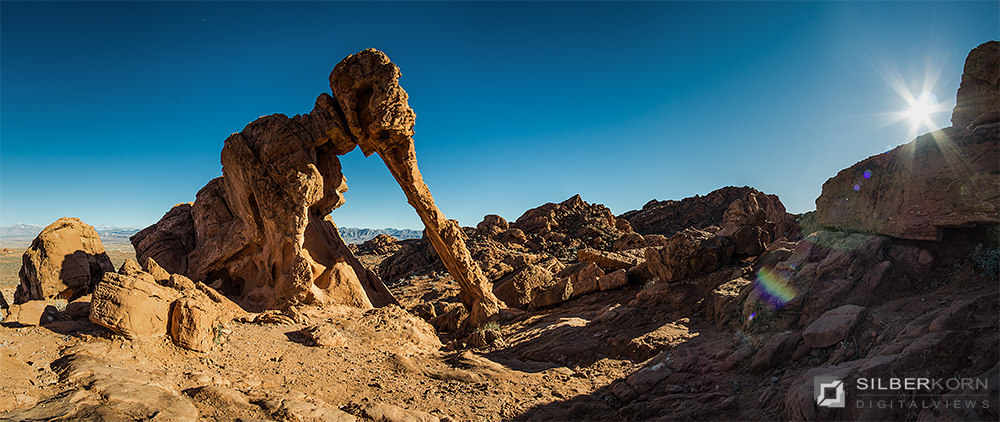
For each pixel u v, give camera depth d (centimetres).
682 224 6475
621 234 5419
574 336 1662
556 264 3559
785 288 1266
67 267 1797
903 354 738
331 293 2159
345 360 1323
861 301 1134
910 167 1220
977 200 1046
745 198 5234
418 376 1276
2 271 4450
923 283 1148
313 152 2208
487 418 987
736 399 927
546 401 1111
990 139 1040
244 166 2144
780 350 1069
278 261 2106
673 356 1269
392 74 2064
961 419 552
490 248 4484
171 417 683
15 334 921
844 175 1475
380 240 7556
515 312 2359
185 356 1040
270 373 1106
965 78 1402
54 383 739
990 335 718
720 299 1525
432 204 2264
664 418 888
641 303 1822
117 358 899
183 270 2439
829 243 1373
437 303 3000
